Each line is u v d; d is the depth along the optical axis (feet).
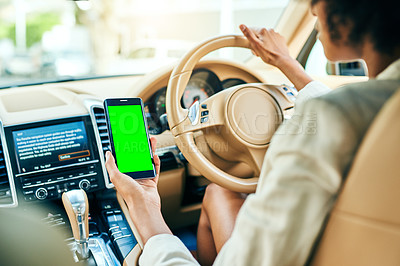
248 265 1.70
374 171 1.51
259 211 1.66
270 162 1.72
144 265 2.48
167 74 4.65
